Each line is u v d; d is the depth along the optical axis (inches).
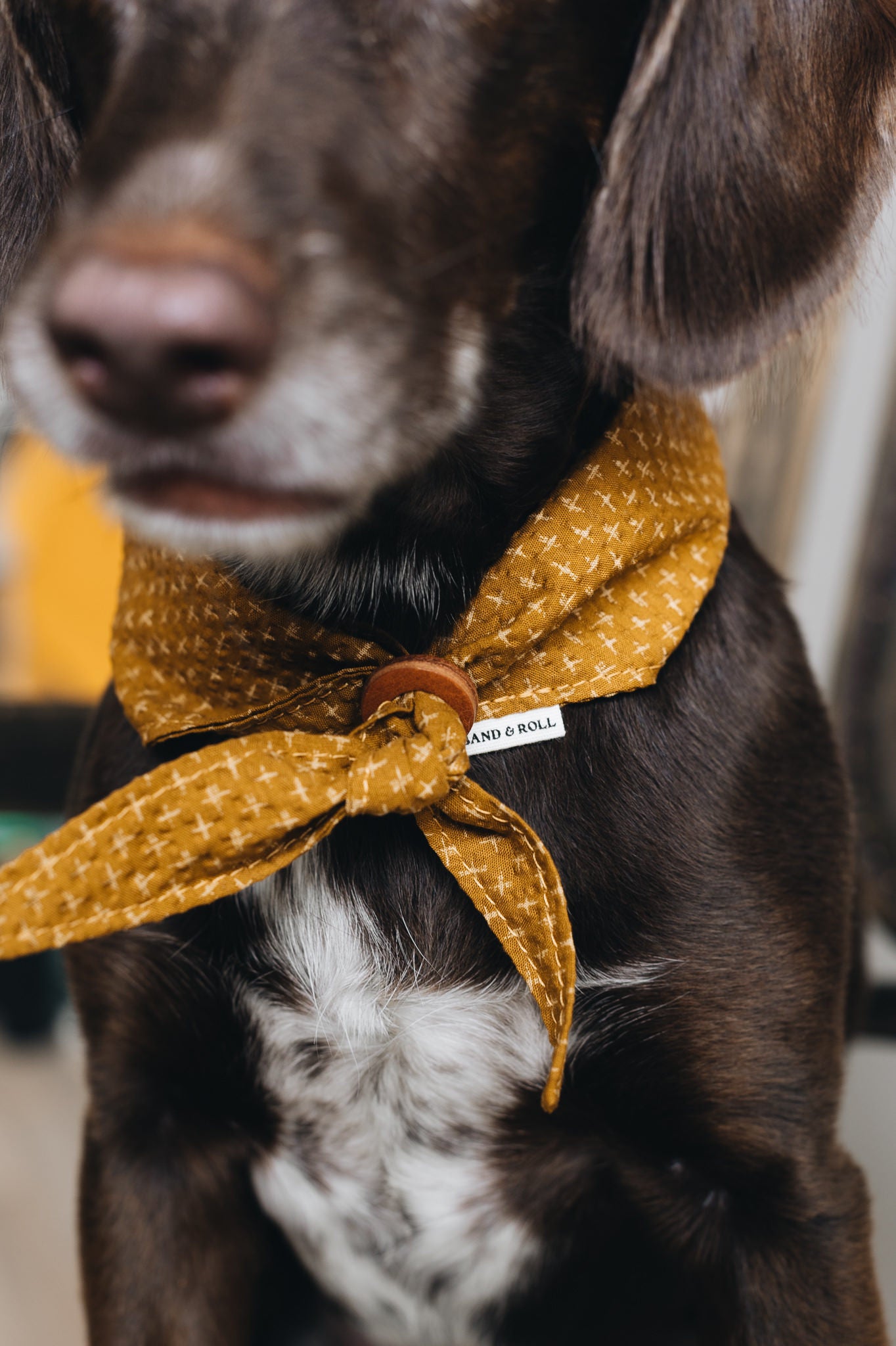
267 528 15.4
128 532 18.1
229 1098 19.9
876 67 18.3
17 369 15.3
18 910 17.1
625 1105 19.0
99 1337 20.0
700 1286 19.6
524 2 16.8
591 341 17.8
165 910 17.0
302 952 18.9
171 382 14.2
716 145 17.6
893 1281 25.3
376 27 16.0
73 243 14.5
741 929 18.6
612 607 17.9
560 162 17.8
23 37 19.0
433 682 17.2
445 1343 22.0
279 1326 22.7
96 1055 20.1
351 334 15.1
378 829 18.6
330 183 15.1
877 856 30.0
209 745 18.9
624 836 18.4
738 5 17.5
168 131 14.9
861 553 30.5
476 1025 18.9
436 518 18.5
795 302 17.8
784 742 19.2
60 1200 28.0
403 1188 20.2
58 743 29.5
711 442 19.3
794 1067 18.8
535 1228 20.2
